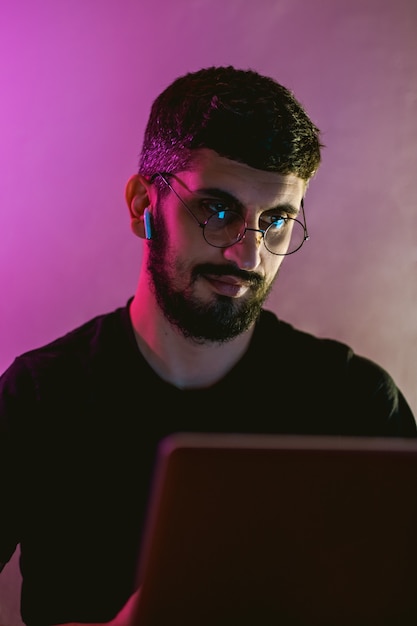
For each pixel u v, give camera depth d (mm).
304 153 1027
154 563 625
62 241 2059
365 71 2053
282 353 1210
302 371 1208
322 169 2074
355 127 2068
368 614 670
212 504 611
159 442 1130
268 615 660
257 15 2020
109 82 2020
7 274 2061
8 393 1170
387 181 2090
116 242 2057
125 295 2070
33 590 1153
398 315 2137
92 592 1125
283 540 632
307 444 612
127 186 1151
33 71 2014
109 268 2064
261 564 638
